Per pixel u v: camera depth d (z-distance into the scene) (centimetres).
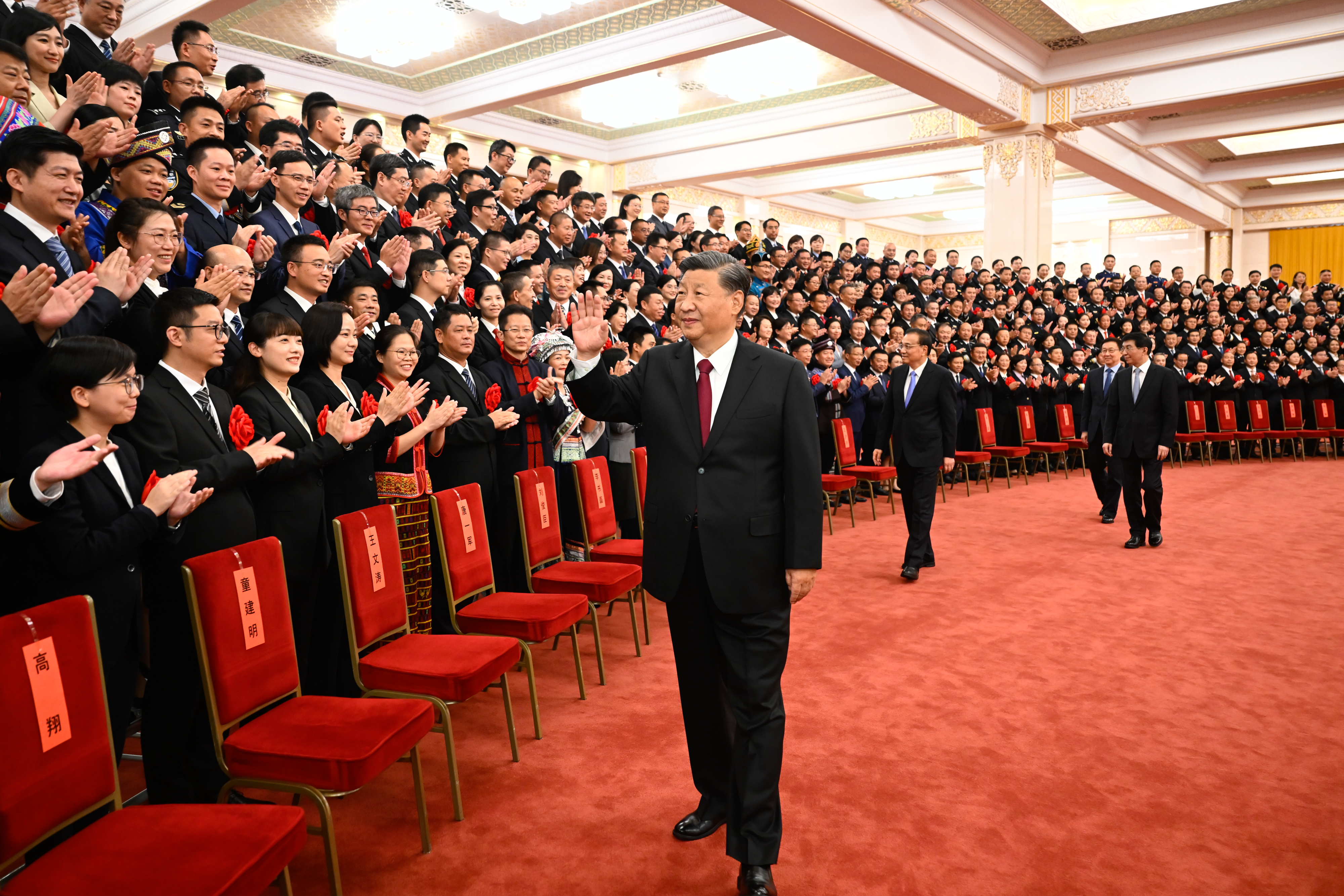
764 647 225
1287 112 1320
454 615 321
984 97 1080
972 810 262
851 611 475
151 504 217
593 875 227
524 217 651
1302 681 371
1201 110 1132
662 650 411
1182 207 1773
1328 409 1184
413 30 984
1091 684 367
